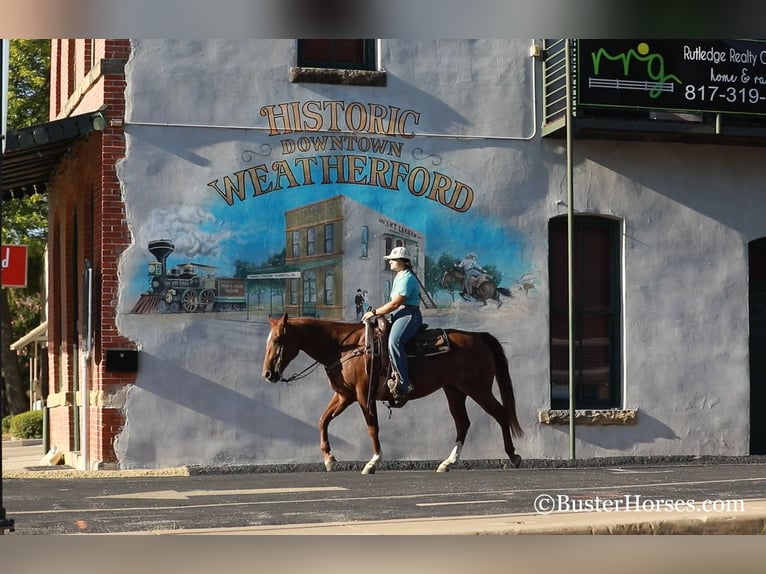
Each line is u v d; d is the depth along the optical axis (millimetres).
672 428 17781
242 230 16203
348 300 16531
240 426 16000
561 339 17594
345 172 16656
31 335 28109
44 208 33094
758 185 18531
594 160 17734
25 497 12117
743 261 18359
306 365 16344
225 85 16266
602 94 17109
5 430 33312
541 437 17125
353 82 16719
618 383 17750
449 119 17125
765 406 18734
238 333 16094
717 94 17562
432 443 16656
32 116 30953
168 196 15977
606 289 17859
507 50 17422
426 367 14367
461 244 17031
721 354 18109
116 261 15750
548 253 17406
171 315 15867
